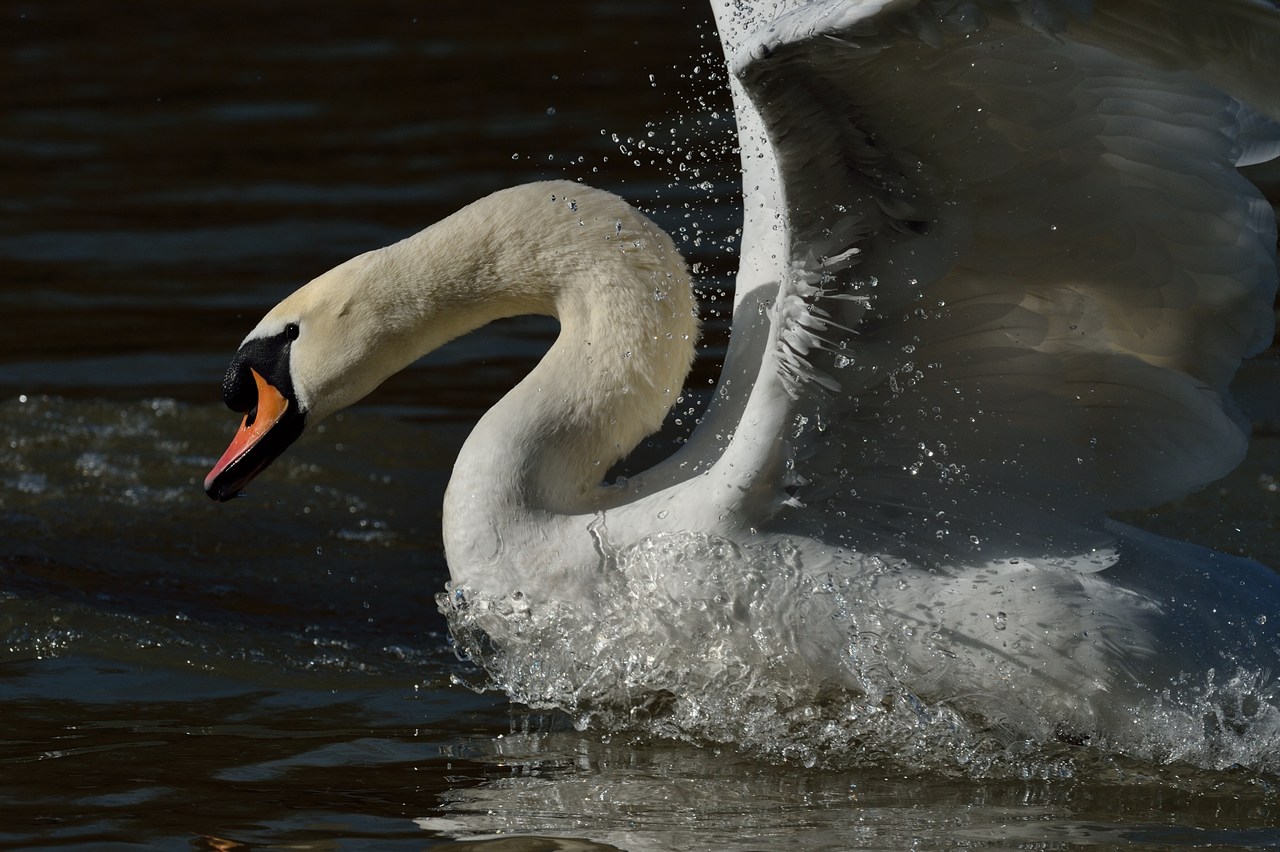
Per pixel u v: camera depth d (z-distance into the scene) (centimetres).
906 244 809
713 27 3183
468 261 972
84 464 1412
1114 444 895
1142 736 866
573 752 868
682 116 2483
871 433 867
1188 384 877
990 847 740
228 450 999
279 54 3080
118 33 3284
